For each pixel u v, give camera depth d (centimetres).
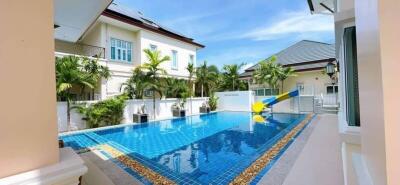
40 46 97
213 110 1978
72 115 1112
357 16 174
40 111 96
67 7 604
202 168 528
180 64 1936
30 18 95
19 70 90
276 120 1373
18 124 90
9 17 89
